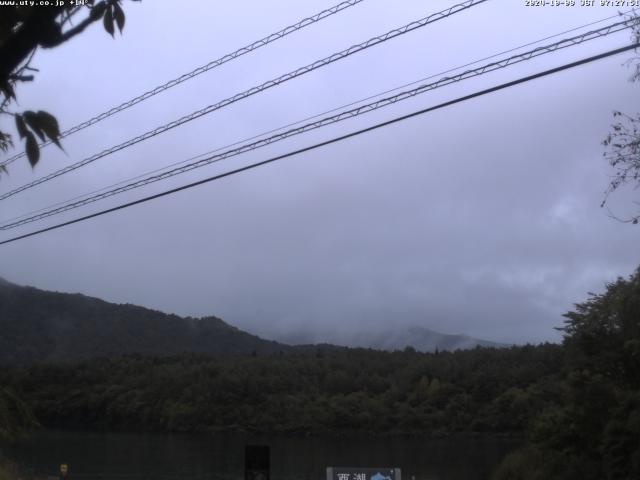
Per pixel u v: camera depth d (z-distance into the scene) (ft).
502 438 391.65
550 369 409.08
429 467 251.60
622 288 92.17
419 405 452.35
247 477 36.91
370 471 48.06
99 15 10.96
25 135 10.72
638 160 46.03
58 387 443.73
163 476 210.18
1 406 79.71
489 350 494.59
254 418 435.12
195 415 442.50
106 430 421.59
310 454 317.83
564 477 88.79
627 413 83.71
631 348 87.66
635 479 77.97
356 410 438.81
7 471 108.27
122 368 491.72
